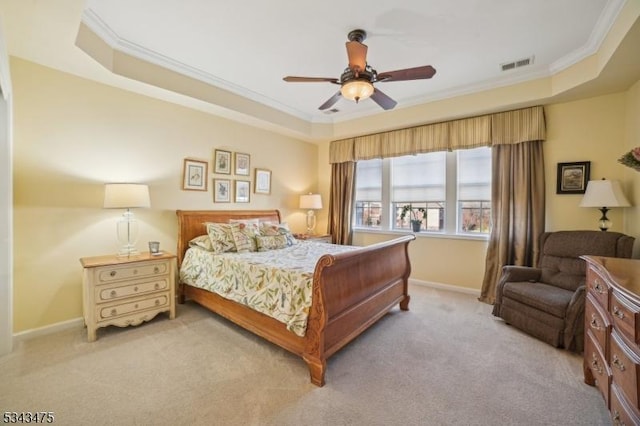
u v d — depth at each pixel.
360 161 5.27
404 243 3.37
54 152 2.73
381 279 2.89
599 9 2.20
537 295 2.67
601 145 3.15
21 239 2.59
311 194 5.43
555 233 3.17
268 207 4.84
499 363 2.27
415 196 4.66
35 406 1.75
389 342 2.62
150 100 3.39
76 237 2.88
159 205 3.51
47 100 2.68
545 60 3.00
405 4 2.16
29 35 2.19
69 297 2.84
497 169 3.74
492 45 2.72
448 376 2.10
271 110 4.41
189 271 3.41
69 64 2.62
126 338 2.66
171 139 3.59
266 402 1.82
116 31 2.57
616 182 2.79
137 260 2.84
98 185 3.01
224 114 3.99
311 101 4.32
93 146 2.97
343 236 5.25
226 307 2.89
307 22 2.39
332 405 1.80
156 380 2.03
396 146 4.59
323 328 1.99
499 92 3.50
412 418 1.69
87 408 1.74
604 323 1.58
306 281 2.17
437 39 2.63
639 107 2.73
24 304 2.61
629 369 1.24
